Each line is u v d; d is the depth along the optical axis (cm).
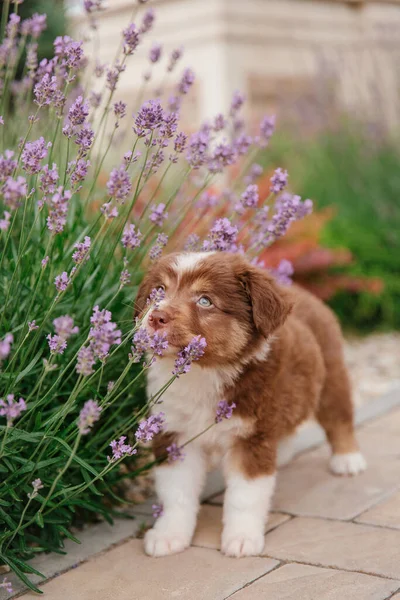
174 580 114
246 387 123
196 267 122
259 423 123
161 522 124
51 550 121
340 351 144
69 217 132
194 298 121
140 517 132
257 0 379
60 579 116
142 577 115
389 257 248
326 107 305
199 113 372
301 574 113
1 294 122
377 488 137
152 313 117
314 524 127
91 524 130
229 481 125
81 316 125
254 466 124
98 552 122
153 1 376
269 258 214
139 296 125
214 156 133
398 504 130
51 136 136
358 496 134
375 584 110
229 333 121
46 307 123
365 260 248
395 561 115
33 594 112
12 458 113
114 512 129
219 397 123
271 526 127
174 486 125
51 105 126
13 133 140
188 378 123
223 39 364
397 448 152
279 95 357
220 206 148
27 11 228
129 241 119
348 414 144
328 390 142
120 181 115
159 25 379
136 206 182
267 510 125
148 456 137
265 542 122
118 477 131
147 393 126
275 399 124
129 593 112
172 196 131
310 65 396
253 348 123
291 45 392
